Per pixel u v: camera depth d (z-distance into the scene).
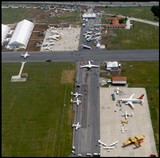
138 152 146.38
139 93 181.12
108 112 169.38
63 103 176.62
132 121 163.12
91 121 164.38
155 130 157.38
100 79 193.75
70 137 155.75
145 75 195.88
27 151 149.38
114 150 148.00
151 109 170.00
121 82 187.25
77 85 188.75
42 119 167.00
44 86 190.62
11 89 190.00
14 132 160.00
